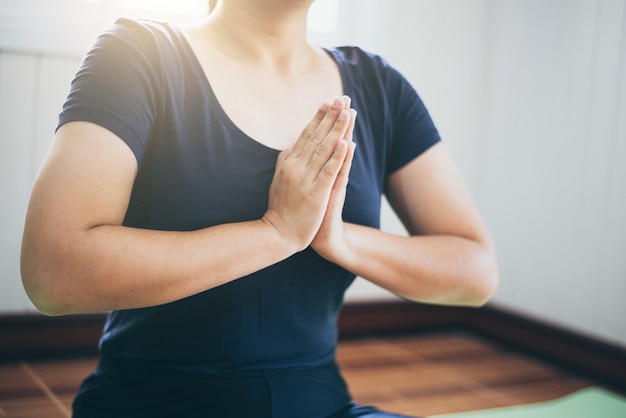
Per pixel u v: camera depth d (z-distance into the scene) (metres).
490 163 3.43
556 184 2.98
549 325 2.97
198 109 0.85
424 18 3.27
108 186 0.75
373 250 0.93
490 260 1.04
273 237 0.81
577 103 2.87
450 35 3.35
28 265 0.73
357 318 3.24
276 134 0.90
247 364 0.88
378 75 1.06
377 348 3.08
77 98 0.77
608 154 2.70
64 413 2.07
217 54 0.91
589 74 2.80
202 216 0.84
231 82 0.90
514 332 3.17
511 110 3.28
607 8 2.71
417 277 0.97
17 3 2.56
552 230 3.00
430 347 3.14
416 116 1.08
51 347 2.67
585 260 2.81
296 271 0.88
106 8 2.69
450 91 3.39
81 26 2.64
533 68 3.13
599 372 2.71
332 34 3.07
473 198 3.52
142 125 0.79
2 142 2.56
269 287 0.86
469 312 3.46
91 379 0.91
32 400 2.18
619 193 2.64
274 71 0.95
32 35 2.55
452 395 2.46
